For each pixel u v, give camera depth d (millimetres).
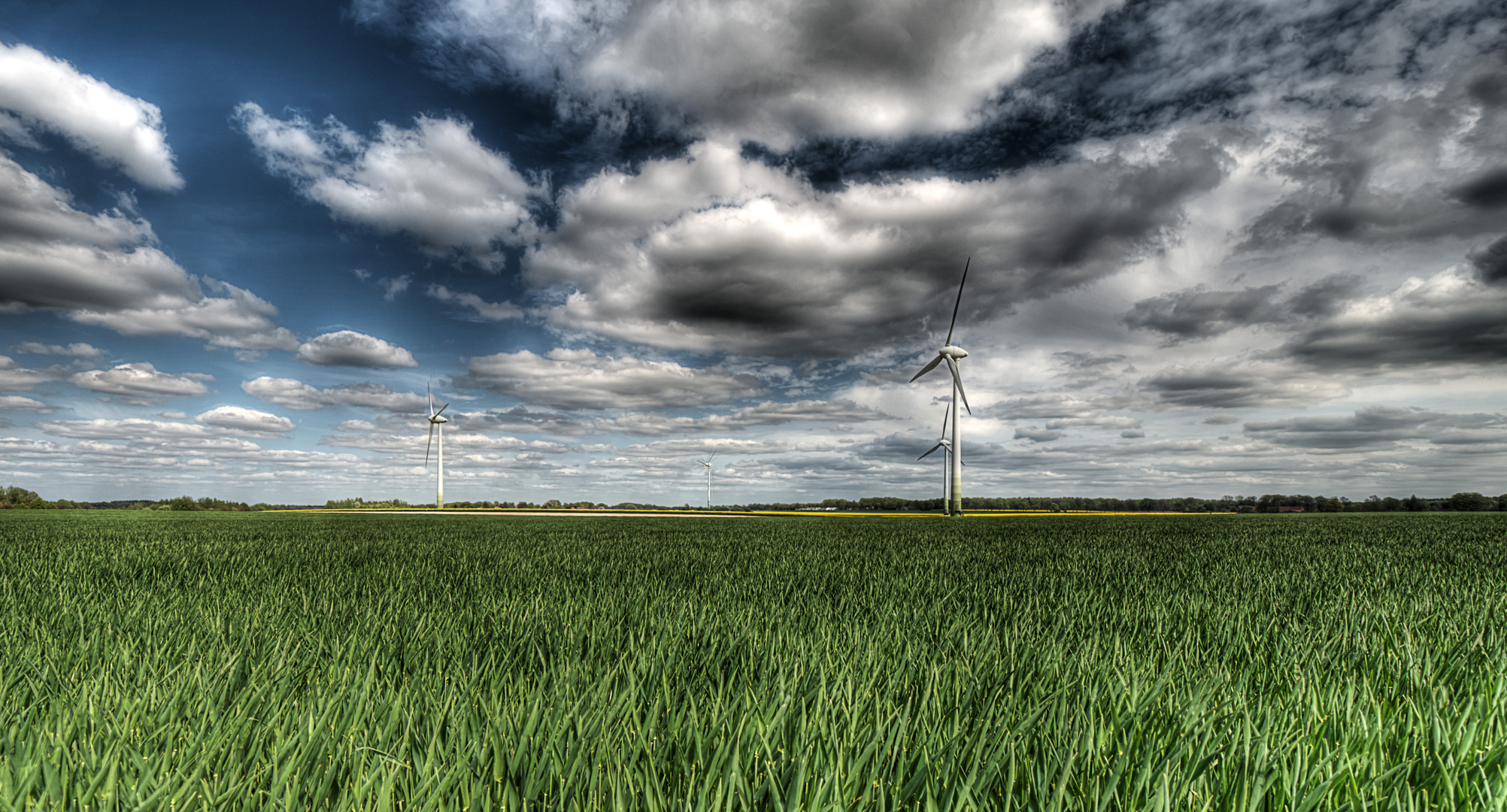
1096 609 5719
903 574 9211
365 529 26359
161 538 18859
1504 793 1729
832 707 2502
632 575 8945
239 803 1753
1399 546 14906
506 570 9695
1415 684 2945
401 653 3770
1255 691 3014
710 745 2152
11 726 2367
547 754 1890
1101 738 2195
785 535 22312
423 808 1676
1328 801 1750
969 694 2660
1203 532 22969
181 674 3162
